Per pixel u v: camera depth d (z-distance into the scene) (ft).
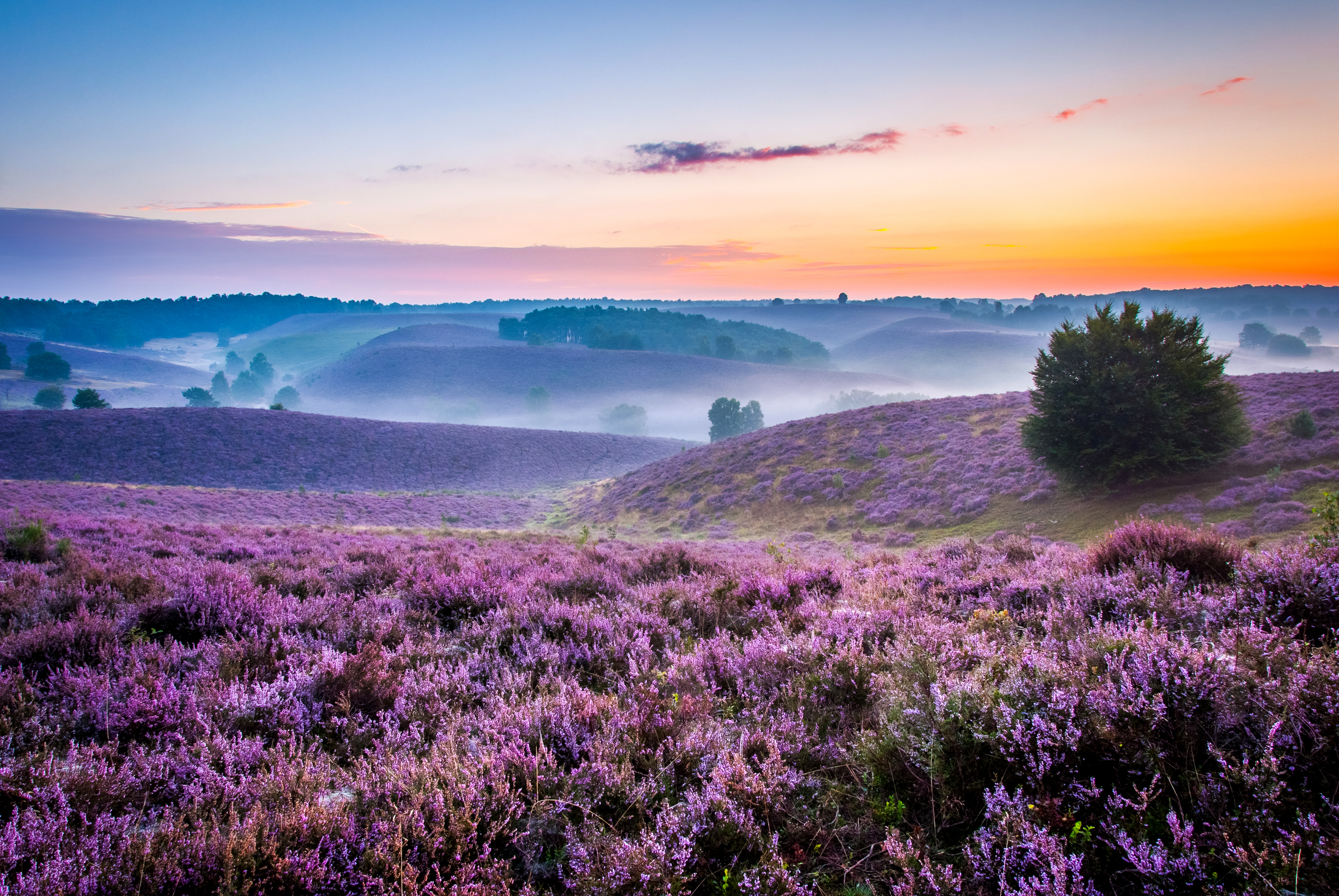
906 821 9.22
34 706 12.23
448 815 8.92
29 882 7.19
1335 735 7.59
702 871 8.35
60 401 514.68
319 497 209.67
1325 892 6.33
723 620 20.89
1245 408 121.70
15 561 30.71
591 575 27.25
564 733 11.25
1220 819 7.39
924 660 12.35
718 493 170.50
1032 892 7.02
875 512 129.39
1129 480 104.37
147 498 153.07
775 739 11.13
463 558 40.27
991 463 131.03
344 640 18.37
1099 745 8.83
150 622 18.62
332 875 7.75
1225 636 11.49
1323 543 15.40
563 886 8.29
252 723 12.35
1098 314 107.65
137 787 9.80
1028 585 20.06
